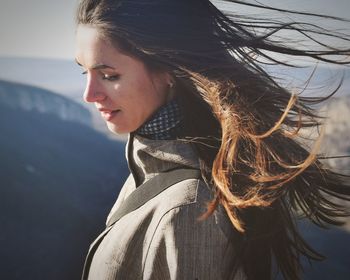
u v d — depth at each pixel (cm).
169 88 92
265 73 101
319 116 104
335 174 104
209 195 82
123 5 86
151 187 90
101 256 94
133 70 87
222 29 97
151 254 83
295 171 89
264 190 87
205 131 91
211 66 92
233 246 82
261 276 88
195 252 78
